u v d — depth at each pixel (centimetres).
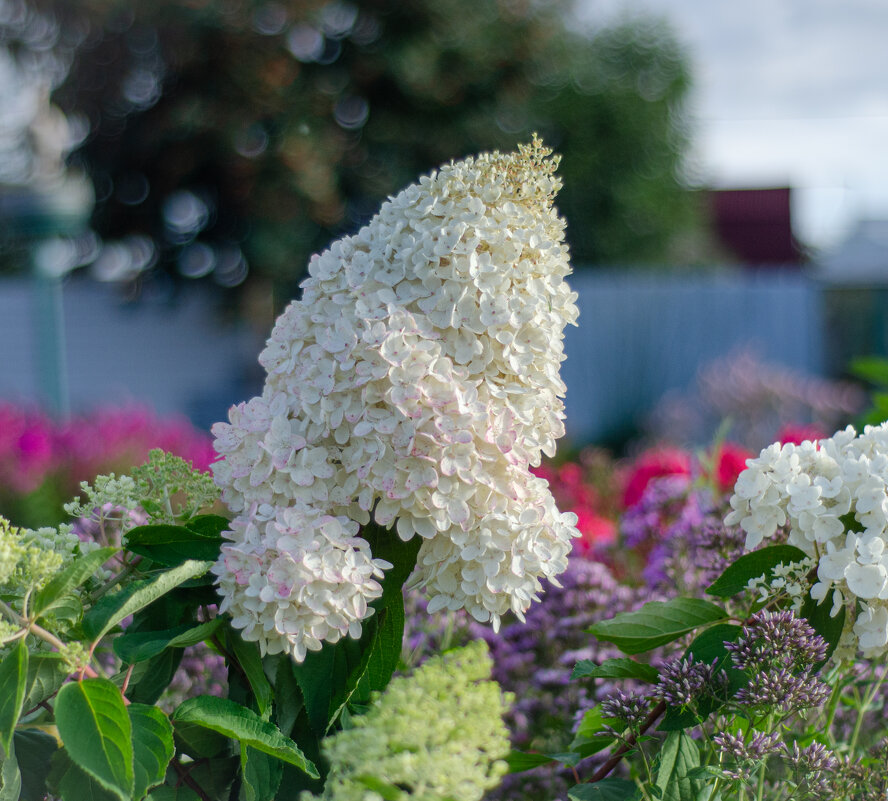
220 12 856
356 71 926
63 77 921
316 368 109
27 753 108
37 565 99
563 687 150
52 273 686
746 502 117
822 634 113
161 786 109
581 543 201
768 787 122
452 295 110
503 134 984
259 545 104
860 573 109
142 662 109
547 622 156
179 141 893
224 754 111
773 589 113
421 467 106
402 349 107
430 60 920
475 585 108
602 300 750
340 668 109
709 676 110
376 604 111
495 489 107
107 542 120
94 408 524
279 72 888
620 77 1212
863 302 873
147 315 893
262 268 898
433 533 107
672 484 198
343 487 109
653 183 1220
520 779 142
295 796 110
